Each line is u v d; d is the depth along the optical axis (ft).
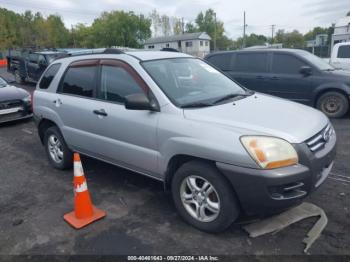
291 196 9.23
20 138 23.54
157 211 12.19
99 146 13.64
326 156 10.11
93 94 13.84
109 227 11.28
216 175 9.84
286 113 10.90
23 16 225.56
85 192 11.64
